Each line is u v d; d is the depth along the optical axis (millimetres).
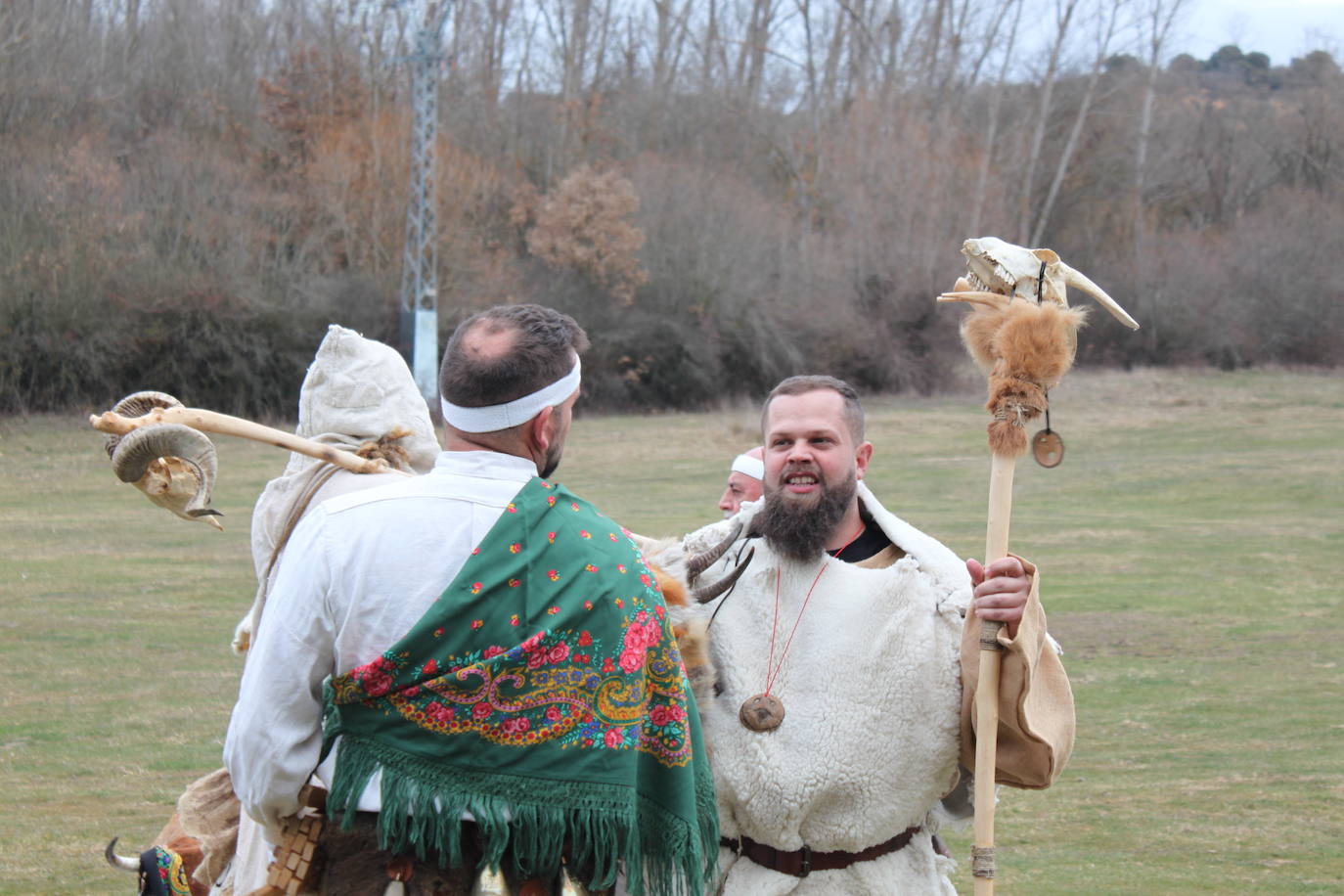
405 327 39188
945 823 3346
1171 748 8188
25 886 5531
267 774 2385
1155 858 6004
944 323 47156
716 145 54125
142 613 12562
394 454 3736
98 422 2828
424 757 2385
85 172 35969
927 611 3168
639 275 43219
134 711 8922
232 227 37594
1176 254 53750
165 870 3480
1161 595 14203
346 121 42625
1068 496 24375
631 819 2439
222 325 36406
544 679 2410
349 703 2418
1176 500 23781
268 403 37406
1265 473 26422
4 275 33656
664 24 55938
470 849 2443
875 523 3385
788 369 45000
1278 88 85000
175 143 39156
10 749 7918
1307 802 6898
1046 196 57906
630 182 43844
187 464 2826
